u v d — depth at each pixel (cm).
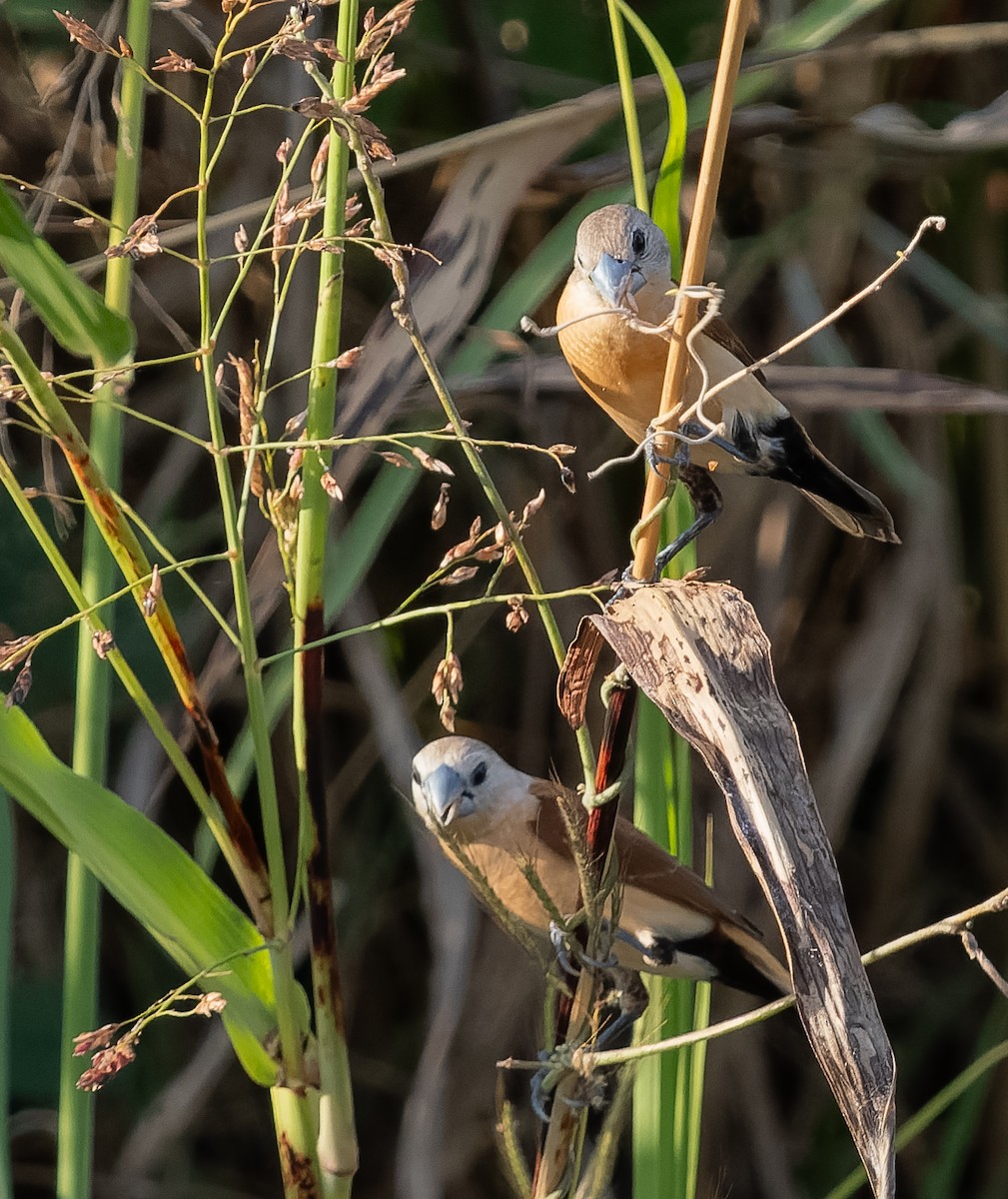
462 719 973
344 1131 420
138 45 481
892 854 991
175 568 400
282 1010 411
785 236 925
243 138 850
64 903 909
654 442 411
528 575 396
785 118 792
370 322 871
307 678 420
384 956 979
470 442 385
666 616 406
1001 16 988
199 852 556
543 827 577
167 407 909
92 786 415
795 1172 977
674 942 543
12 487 406
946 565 954
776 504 938
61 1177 475
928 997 1007
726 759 387
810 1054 1000
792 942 375
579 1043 404
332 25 836
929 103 974
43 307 443
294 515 401
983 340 1001
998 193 984
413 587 955
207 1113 966
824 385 737
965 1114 908
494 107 929
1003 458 991
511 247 936
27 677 397
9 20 813
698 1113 520
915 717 973
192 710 416
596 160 788
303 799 416
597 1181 388
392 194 924
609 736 415
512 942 915
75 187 812
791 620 963
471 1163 905
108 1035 381
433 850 860
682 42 960
